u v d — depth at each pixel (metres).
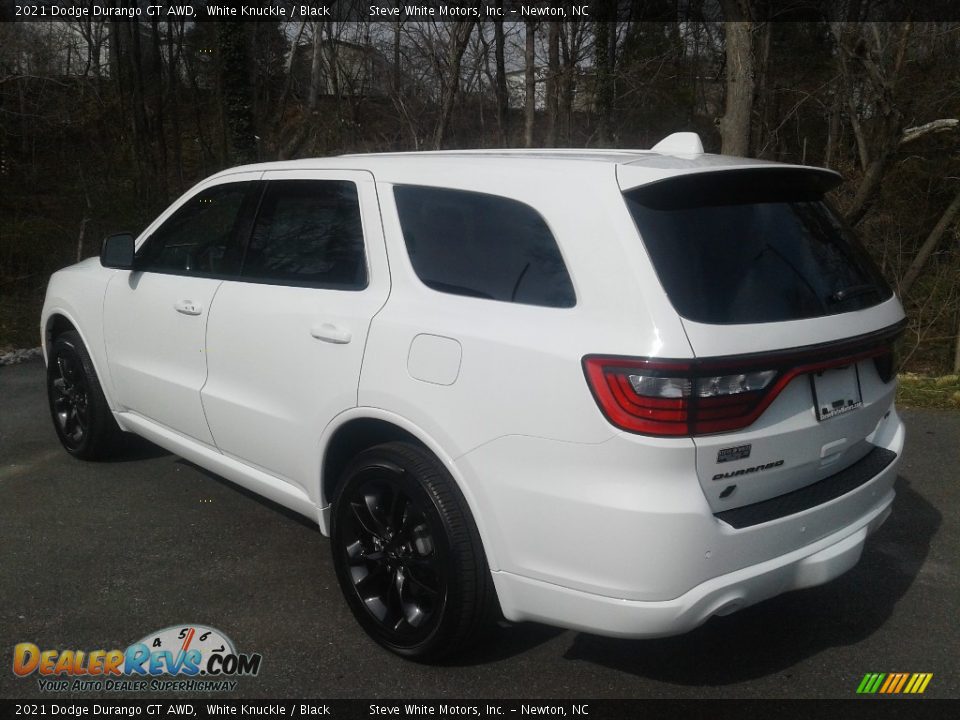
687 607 2.65
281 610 3.61
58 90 17.55
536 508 2.77
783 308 2.80
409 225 3.33
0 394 7.08
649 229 2.74
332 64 19.56
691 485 2.61
